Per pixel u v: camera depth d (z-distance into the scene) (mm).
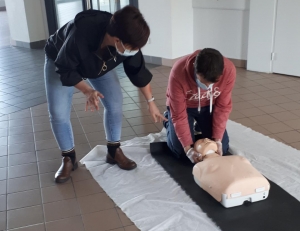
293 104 3078
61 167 2092
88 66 1688
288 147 2332
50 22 5590
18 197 1950
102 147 2410
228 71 1870
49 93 1909
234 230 1605
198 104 2068
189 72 1841
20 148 2492
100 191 1967
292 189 1889
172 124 2139
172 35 4211
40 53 5238
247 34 4000
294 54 3695
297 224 1621
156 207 1795
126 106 3188
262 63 3934
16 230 1705
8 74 4246
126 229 1672
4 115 3072
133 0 4527
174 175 2051
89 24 1617
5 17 8836
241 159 1854
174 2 4102
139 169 2143
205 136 2225
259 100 3195
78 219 1757
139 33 1445
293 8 3539
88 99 1671
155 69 4293
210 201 1806
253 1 3750
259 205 1752
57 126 1997
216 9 4137
